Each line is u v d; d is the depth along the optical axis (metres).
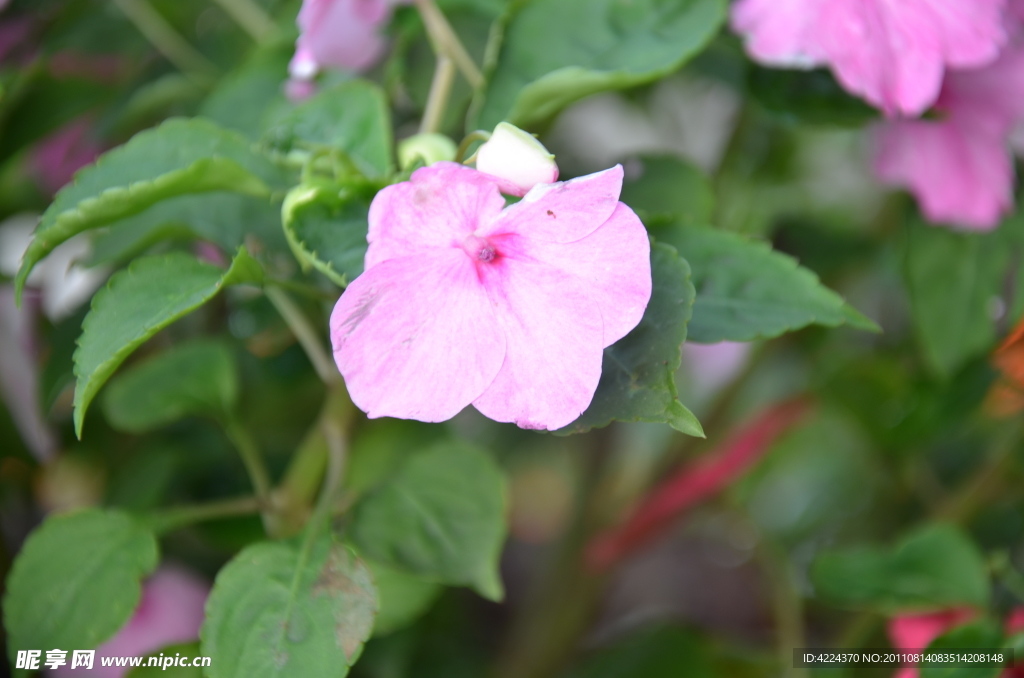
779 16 0.37
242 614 0.35
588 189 0.32
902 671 0.40
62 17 0.43
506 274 0.33
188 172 0.34
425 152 0.35
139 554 0.37
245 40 0.44
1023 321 0.41
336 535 0.36
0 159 0.43
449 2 0.40
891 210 0.44
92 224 0.35
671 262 0.34
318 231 0.34
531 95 0.36
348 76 0.39
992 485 0.45
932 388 0.43
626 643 0.48
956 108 0.39
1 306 0.44
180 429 0.45
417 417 0.33
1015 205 0.41
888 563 0.40
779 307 0.35
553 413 0.33
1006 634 0.38
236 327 0.44
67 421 0.46
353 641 0.35
